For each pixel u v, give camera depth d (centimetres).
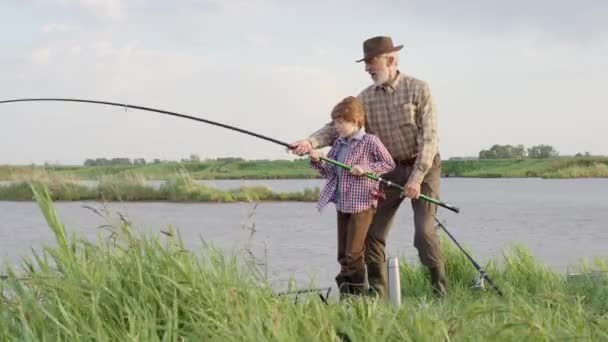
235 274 386
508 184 4675
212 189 2670
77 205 2264
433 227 592
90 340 311
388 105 588
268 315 342
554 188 3884
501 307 370
